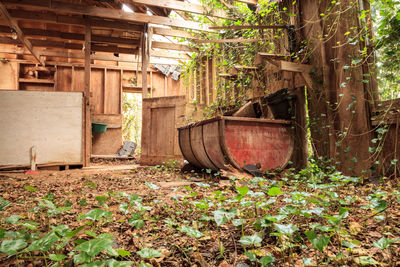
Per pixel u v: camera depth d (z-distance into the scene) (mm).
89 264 896
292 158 4762
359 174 3736
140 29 8352
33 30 8859
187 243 1521
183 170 5371
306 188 2916
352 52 3861
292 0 5199
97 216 1148
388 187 2812
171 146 6496
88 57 7695
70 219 2029
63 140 6219
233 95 7418
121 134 11375
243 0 6867
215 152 3928
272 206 2053
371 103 3633
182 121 6391
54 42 9953
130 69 12297
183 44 9938
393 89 3473
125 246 1499
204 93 9969
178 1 7363
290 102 4355
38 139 6039
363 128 3705
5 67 11109
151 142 6859
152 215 2074
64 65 11641
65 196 2932
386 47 3494
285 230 1049
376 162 3404
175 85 13203
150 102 6930
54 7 7012
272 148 4059
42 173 5379
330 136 4176
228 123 3818
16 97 5988
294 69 4281
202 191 2939
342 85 3725
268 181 2957
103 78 12023
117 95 12109
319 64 4465
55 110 6230
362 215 1894
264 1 5785
